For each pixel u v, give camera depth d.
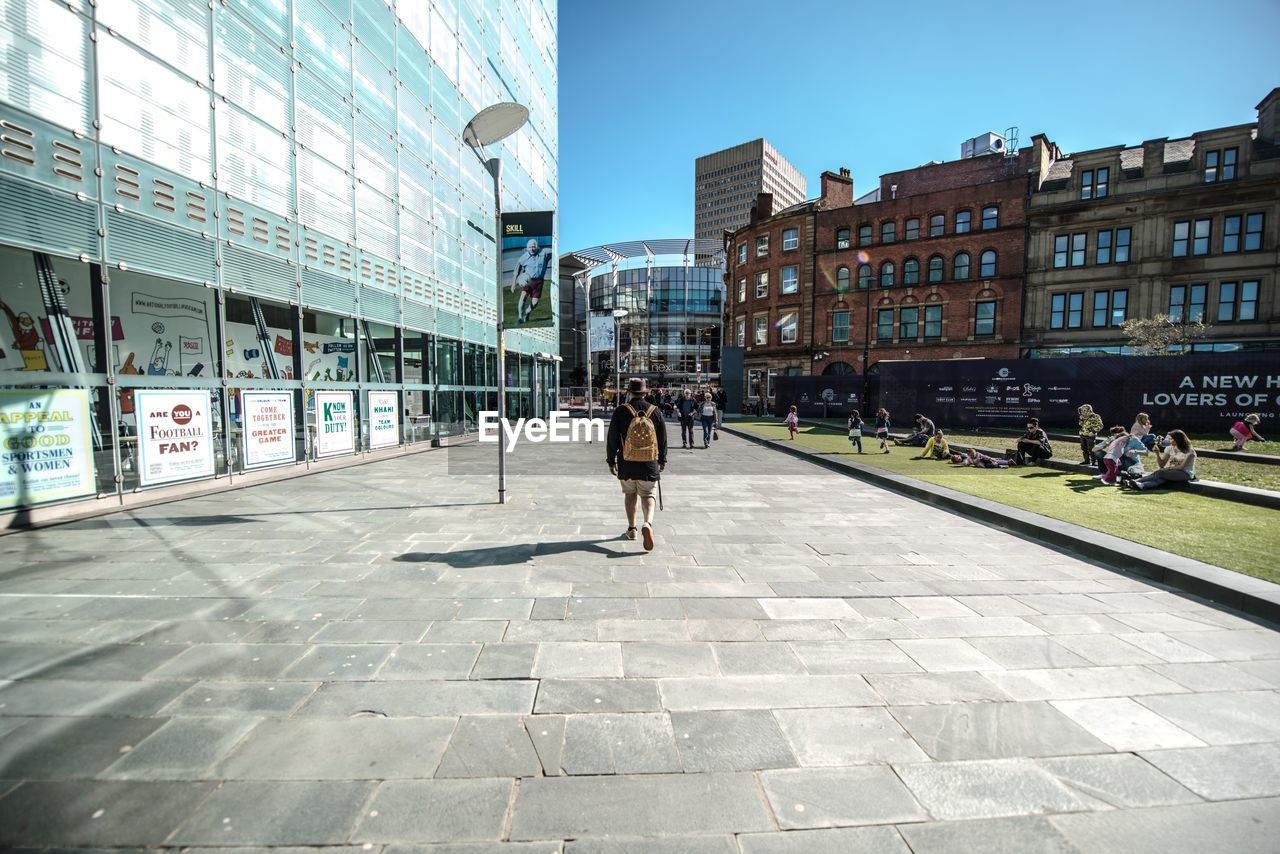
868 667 3.32
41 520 6.51
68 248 6.94
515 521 6.95
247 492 8.89
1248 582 4.48
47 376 6.66
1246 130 28.62
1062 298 32.66
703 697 2.96
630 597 4.39
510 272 7.89
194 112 8.70
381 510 7.53
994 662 3.40
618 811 2.15
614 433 5.79
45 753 2.42
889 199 37.88
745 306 44.59
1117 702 2.97
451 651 3.44
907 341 36.56
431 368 16.27
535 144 25.44
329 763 2.39
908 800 2.24
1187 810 2.20
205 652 3.38
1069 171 34.03
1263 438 15.86
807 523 7.10
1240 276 28.81
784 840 2.03
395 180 14.21
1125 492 9.05
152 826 2.03
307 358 11.87
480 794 2.22
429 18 15.72
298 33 10.91
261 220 10.05
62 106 6.89
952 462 12.92
